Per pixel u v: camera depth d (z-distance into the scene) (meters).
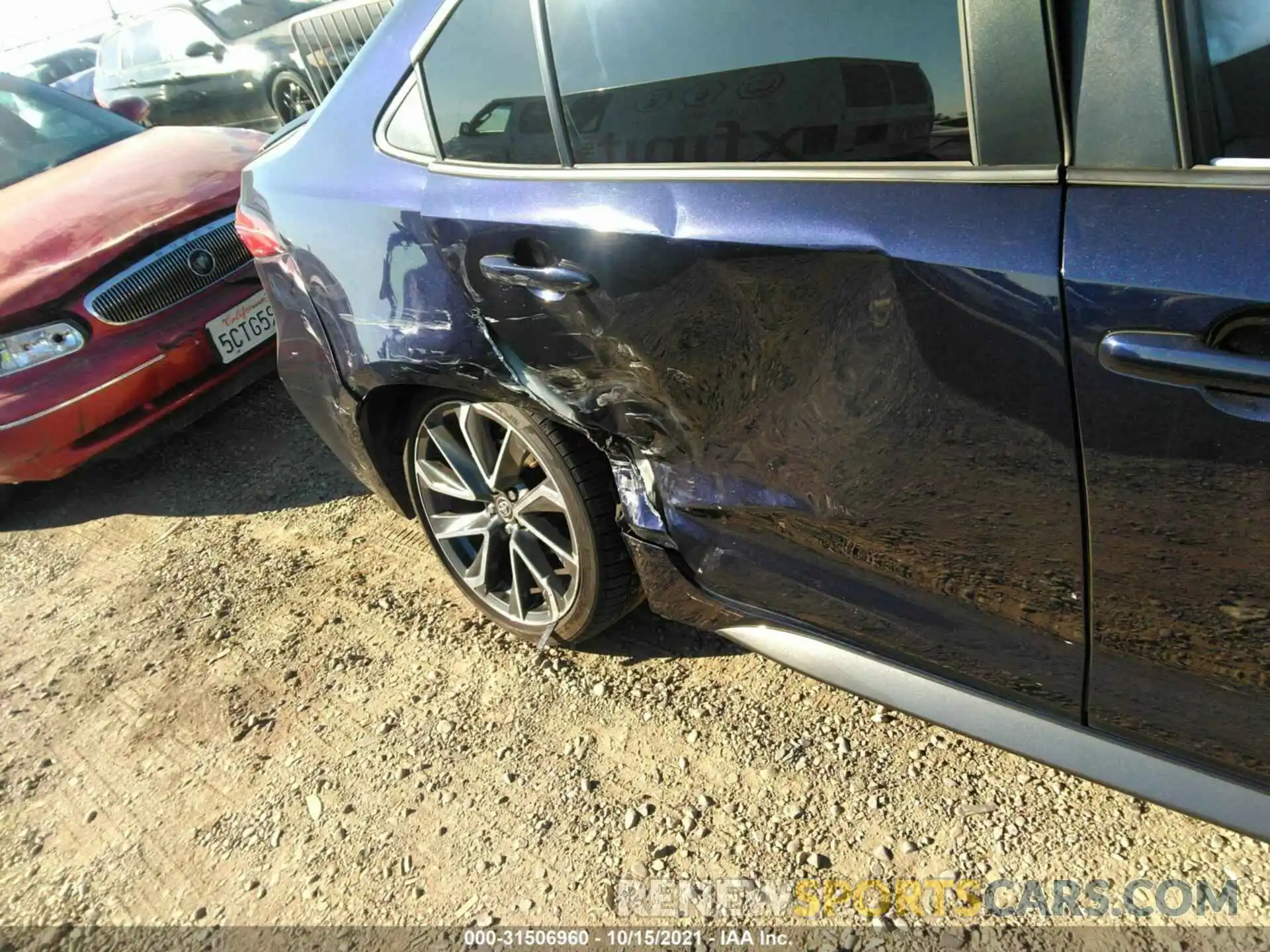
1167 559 1.21
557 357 1.80
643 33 1.54
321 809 2.12
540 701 2.26
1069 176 1.18
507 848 1.93
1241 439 1.08
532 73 1.71
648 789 1.99
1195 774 1.33
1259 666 1.21
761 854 1.81
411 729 2.27
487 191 1.79
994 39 1.20
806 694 2.13
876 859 1.75
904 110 1.30
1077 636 1.37
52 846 2.19
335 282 2.11
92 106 4.69
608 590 2.14
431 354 1.98
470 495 2.29
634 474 1.93
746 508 1.71
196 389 3.47
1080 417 1.19
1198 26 1.10
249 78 7.90
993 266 1.21
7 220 3.51
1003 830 1.75
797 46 1.38
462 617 2.60
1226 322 1.06
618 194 1.60
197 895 1.99
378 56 2.06
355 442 2.39
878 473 1.45
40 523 3.61
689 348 1.59
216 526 3.29
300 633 2.67
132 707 2.54
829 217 1.36
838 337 1.40
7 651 2.89
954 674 1.56
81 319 3.17
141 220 3.37
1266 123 1.10
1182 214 1.10
